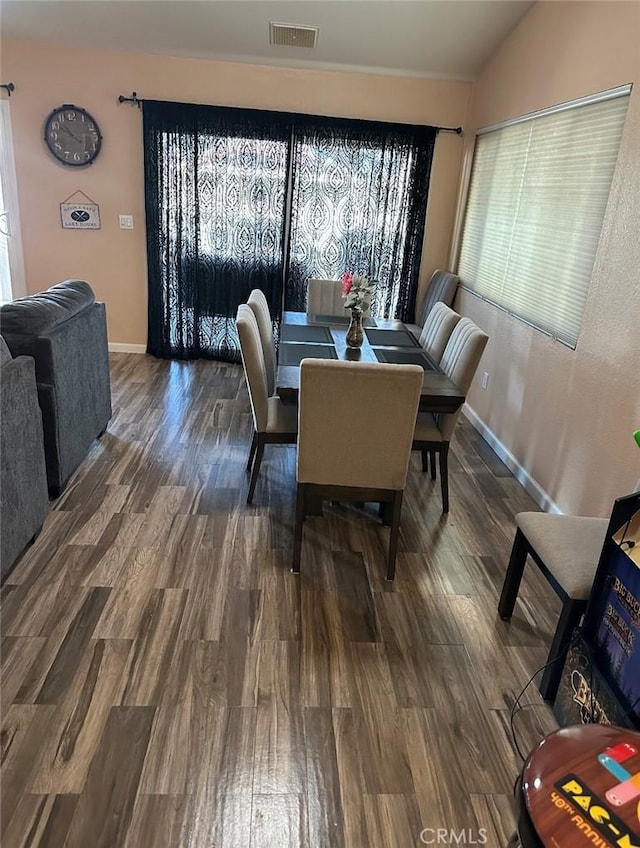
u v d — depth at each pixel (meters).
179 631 2.09
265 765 1.62
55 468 2.83
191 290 5.00
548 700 1.89
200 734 1.70
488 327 4.10
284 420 2.89
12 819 1.44
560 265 3.12
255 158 4.66
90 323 3.22
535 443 3.28
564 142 3.14
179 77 4.54
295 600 2.30
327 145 4.67
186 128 4.55
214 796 1.53
